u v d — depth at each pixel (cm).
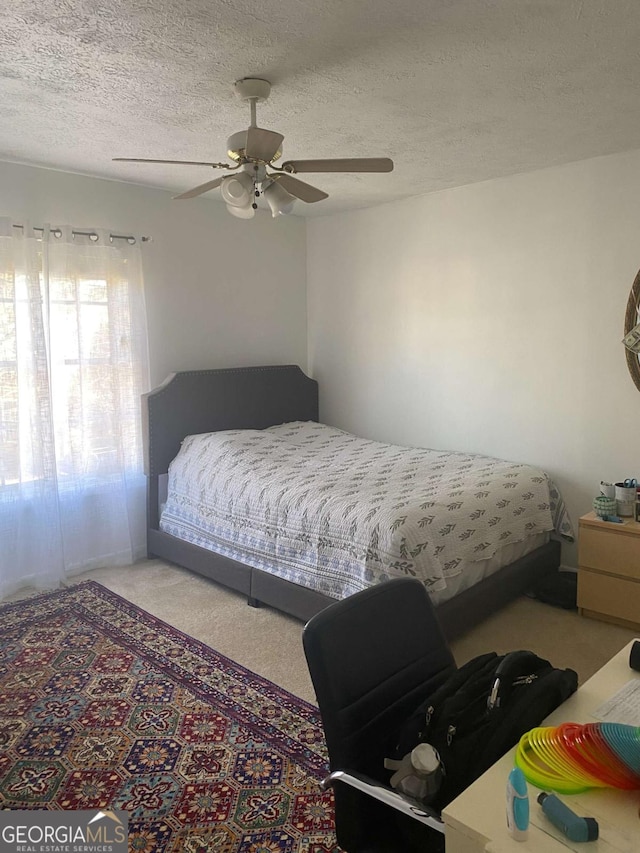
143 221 416
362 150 335
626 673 147
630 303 349
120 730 240
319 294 520
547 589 360
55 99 260
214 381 448
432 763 128
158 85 246
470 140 320
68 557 392
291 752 225
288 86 247
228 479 375
